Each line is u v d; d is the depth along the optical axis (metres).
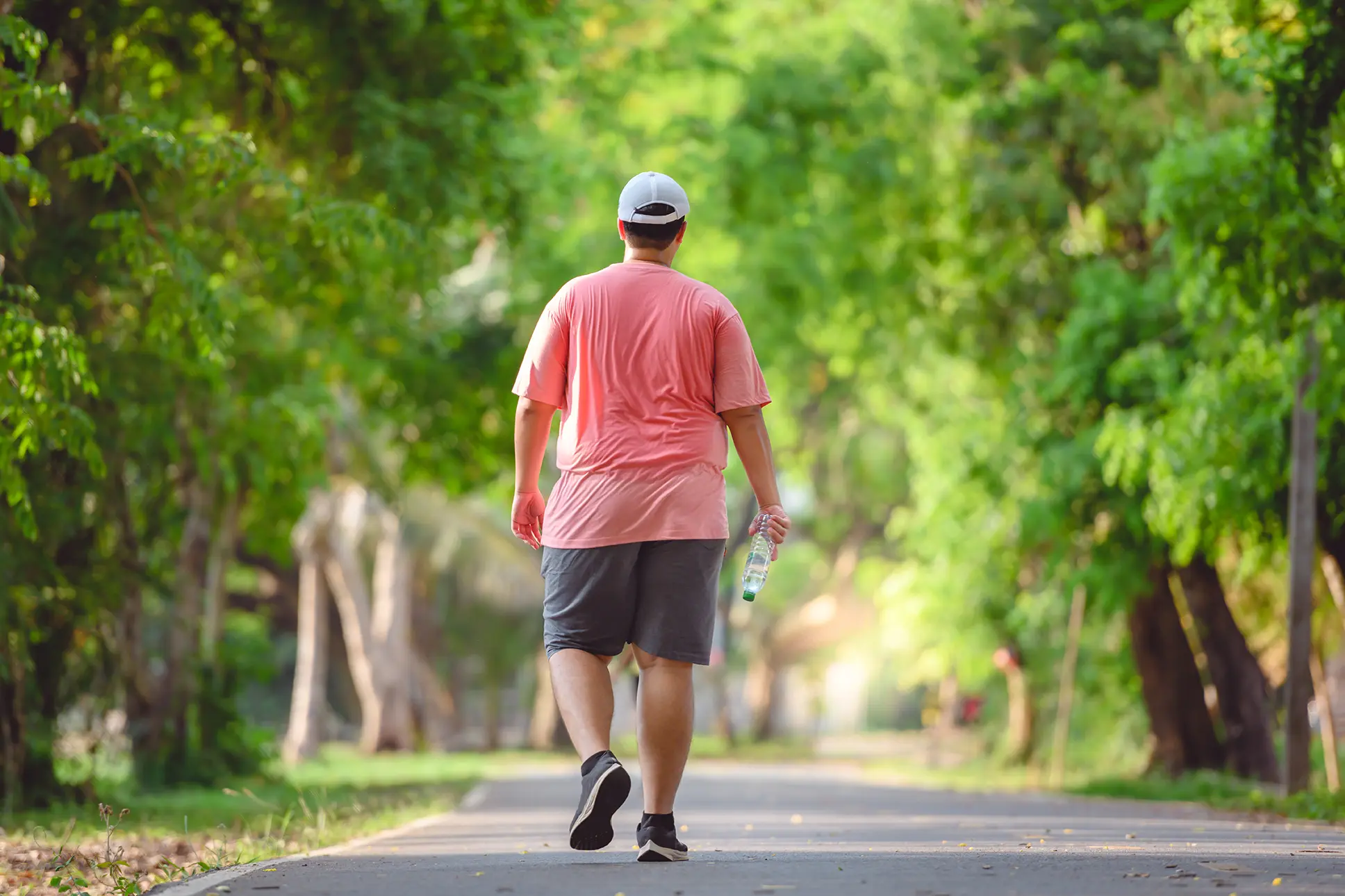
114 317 31.69
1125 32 44.25
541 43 38.97
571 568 12.11
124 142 22.86
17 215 22.50
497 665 110.56
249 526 49.31
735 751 107.56
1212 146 30.91
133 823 26.58
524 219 32.50
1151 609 50.69
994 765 70.56
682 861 12.39
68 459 30.22
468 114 29.95
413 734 95.06
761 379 12.37
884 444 99.81
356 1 28.05
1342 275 26.91
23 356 21.52
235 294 35.66
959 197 50.78
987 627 66.44
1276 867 11.95
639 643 12.18
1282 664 56.66
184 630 43.72
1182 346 42.38
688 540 12.06
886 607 70.56
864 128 51.38
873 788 46.50
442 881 10.91
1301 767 32.69
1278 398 34.41
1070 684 54.38
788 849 14.91
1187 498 36.00
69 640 32.38
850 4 52.56
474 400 49.75
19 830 23.08
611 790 11.39
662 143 49.00
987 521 58.59
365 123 28.58
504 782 49.06
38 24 26.36
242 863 14.02
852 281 55.50
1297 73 24.45
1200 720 50.50
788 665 118.50
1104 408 46.12
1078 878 10.84
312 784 45.25
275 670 46.72
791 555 114.00
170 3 27.64
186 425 36.44
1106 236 49.56
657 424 12.13
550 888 10.28
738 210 49.91
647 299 12.30
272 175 24.30
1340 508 35.84
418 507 88.06
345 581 86.69
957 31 48.62
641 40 48.59
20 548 29.22
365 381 47.06
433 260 37.09
